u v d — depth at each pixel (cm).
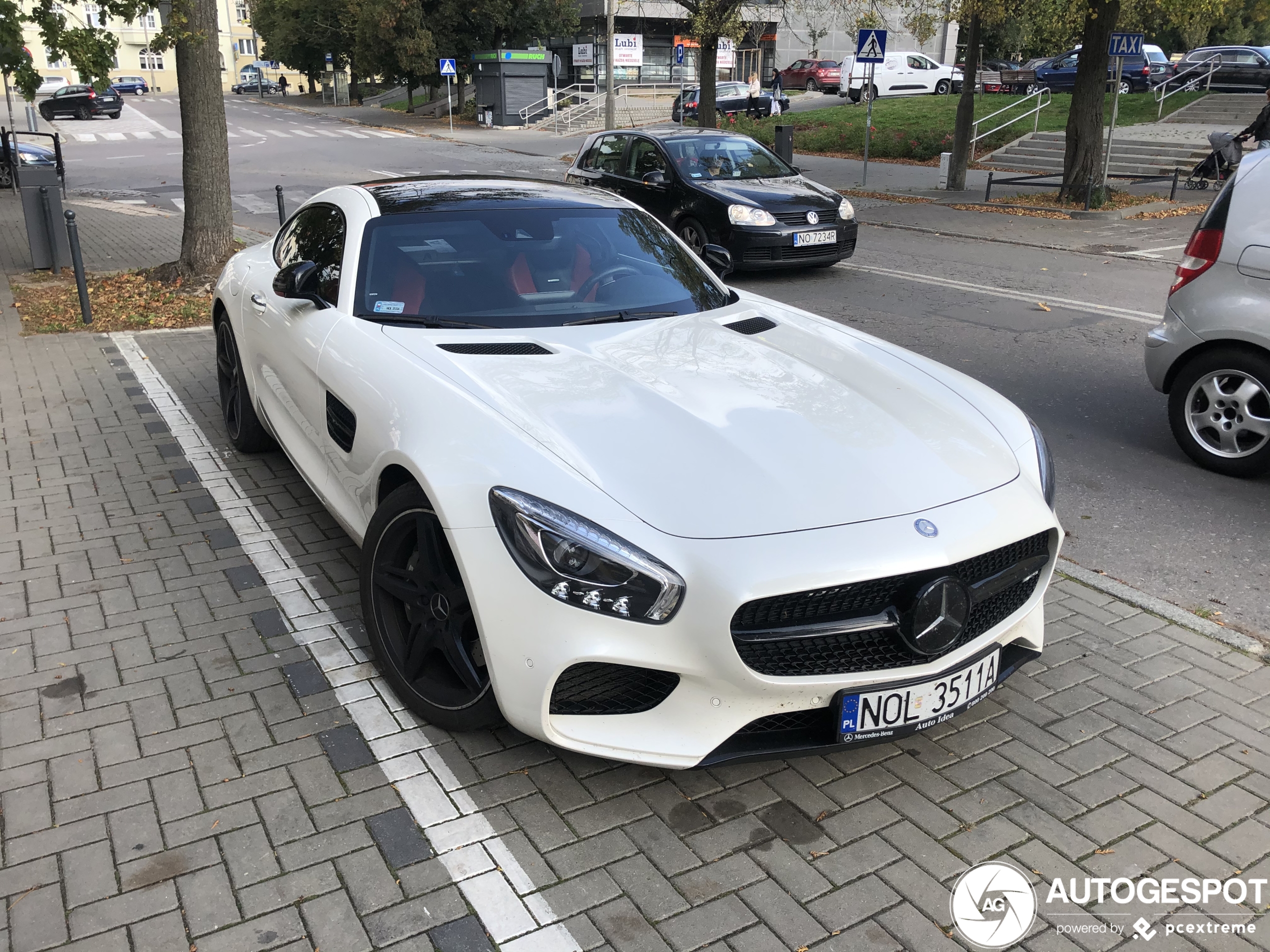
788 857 249
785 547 240
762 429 281
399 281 366
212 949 217
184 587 384
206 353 741
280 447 462
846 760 290
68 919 225
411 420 290
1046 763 290
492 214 404
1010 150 2427
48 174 1038
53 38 873
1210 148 2036
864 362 346
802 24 4741
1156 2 1490
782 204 1069
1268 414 511
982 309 931
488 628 251
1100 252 1250
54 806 261
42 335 792
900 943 224
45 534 429
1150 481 525
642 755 246
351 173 2258
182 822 256
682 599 237
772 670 246
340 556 412
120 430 566
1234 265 510
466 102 4788
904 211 1650
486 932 223
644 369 314
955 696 263
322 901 231
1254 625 379
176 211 1688
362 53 4656
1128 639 364
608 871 243
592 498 248
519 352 324
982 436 304
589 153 1288
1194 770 288
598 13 4747
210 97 946
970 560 258
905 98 3697
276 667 329
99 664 329
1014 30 3856
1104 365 743
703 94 2198
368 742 290
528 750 288
